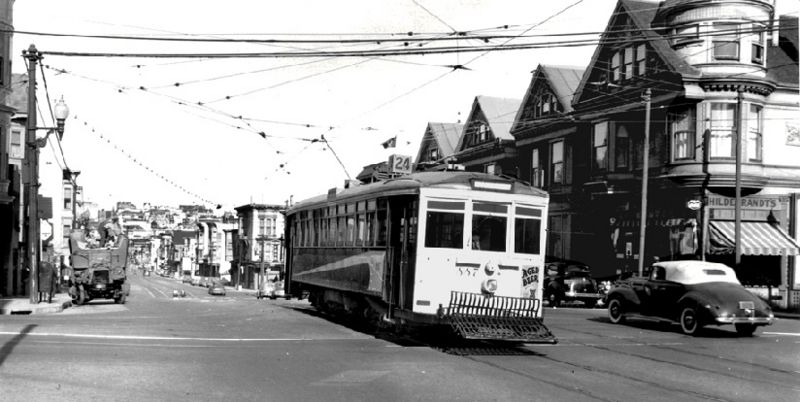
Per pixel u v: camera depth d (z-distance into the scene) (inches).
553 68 1753.2
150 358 481.1
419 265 558.3
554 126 1667.1
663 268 796.0
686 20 1304.1
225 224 4296.3
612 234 1482.5
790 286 1284.4
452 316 543.5
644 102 1289.4
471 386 397.7
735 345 641.0
